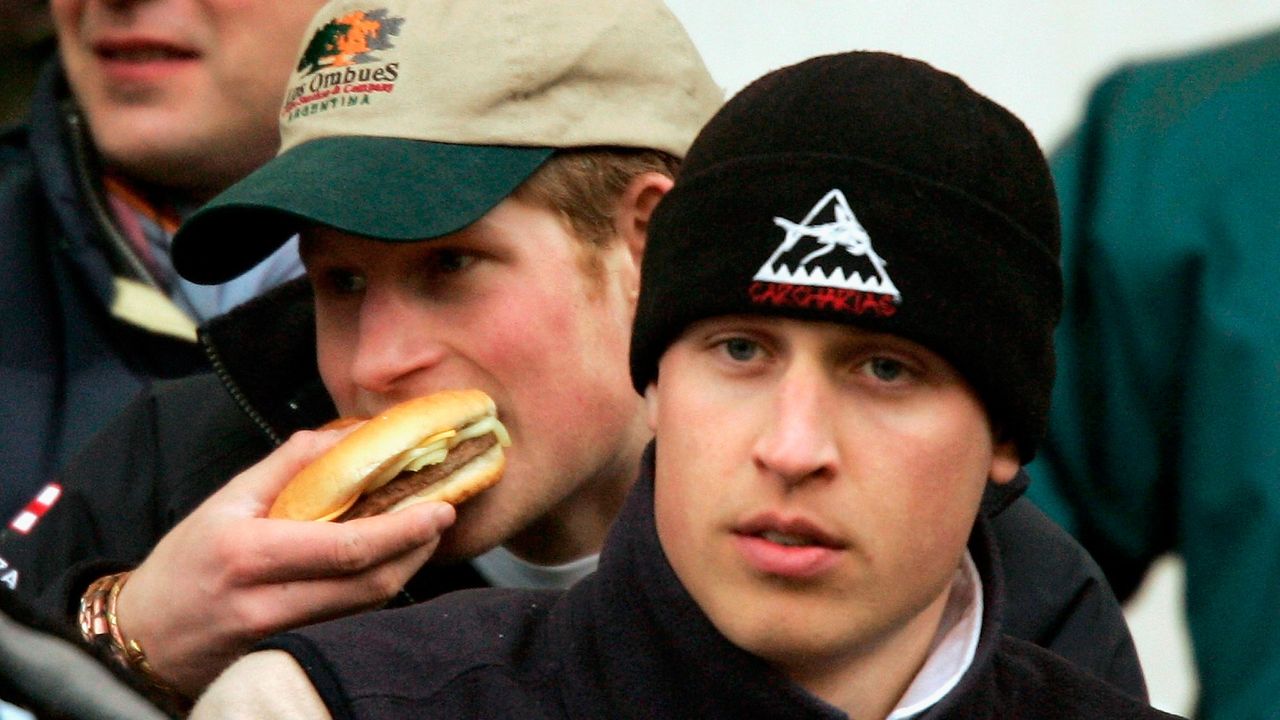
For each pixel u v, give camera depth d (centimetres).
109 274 1245
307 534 883
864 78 729
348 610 900
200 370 1259
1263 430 956
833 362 698
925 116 720
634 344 761
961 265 703
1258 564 946
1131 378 1016
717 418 700
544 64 981
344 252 951
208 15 1238
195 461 1103
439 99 970
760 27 1756
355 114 976
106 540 1091
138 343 1249
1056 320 757
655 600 726
